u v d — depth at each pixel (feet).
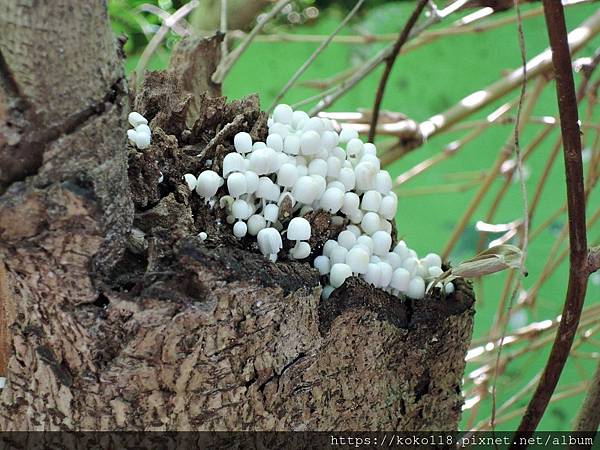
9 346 1.39
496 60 3.48
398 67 3.46
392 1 3.35
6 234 1.25
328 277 1.49
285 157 1.48
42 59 1.22
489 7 2.04
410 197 3.38
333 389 1.45
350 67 3.40
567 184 1.48
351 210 1.51
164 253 1.34
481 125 2.39
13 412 1.39
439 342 1.52
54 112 1.24
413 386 1.53
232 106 1.57
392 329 1.47
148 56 1.96
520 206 3.25
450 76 3.47
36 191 1.24
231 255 1.33
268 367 1.38
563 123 1.45
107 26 1.25
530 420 1.64
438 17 1.98
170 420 1.35
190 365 1.33
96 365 1.32
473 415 2.20
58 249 1.27
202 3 2.11
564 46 1.41
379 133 2.13
